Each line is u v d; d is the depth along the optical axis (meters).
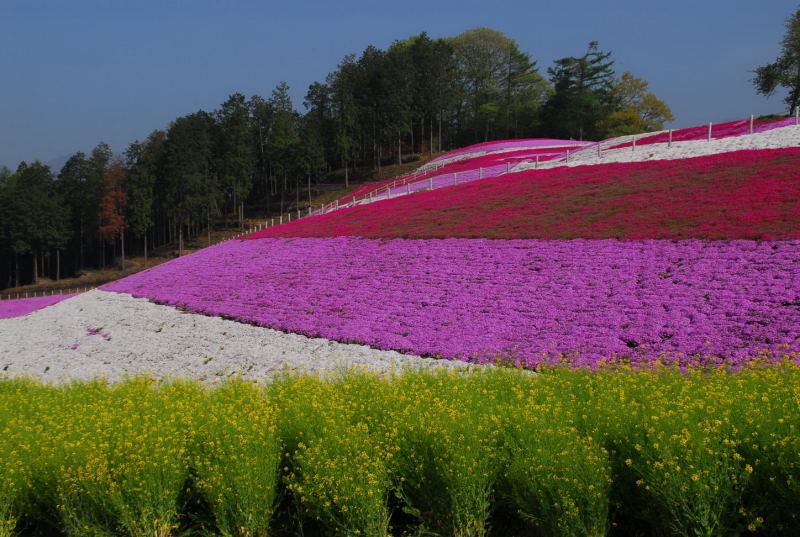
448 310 22.42
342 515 7.91
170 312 30.31
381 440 8.71
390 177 103.38
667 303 18.81
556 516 7.27
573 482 7.10
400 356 19.22
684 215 25.97
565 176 40.19
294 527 8.75
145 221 95.69
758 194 26.14
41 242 97.62
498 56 135.62
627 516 8.03
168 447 8.87
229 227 106.50
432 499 8.18
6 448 9.33
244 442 8.59
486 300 22.62
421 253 30.31
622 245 24.56
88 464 8.38
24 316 39.31
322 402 10.20
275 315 26.00
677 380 10.47
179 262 43.19
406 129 107.88
